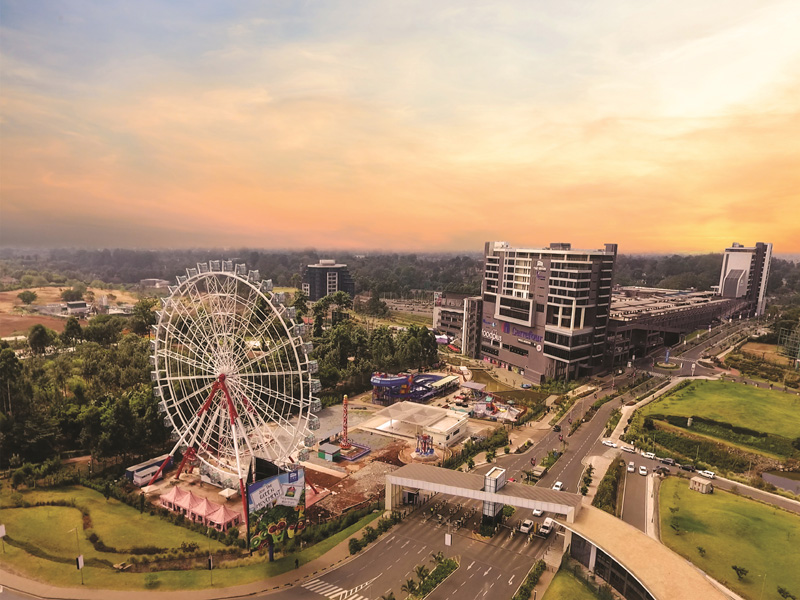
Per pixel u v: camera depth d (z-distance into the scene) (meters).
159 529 89.31
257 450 113.81
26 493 98.19
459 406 164.75
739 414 152.25
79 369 168.75
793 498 108.69
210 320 109.81
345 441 129.25
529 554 85.56
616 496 106.25
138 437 115.50
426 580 76.69
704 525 94.12
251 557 82.50
